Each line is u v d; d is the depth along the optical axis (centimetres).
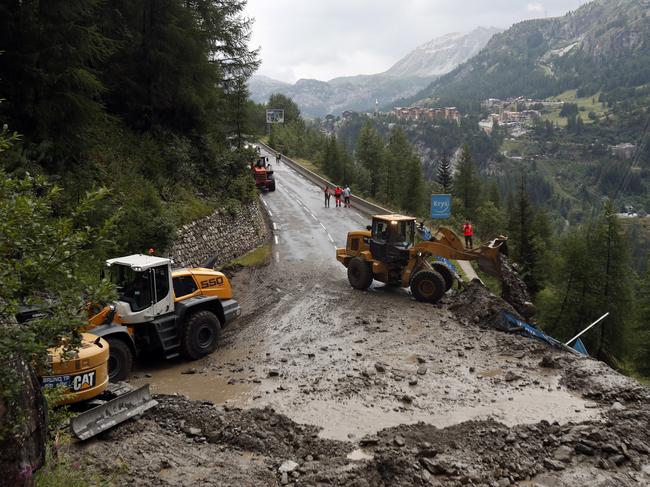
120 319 1148
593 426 902
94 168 1878
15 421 447
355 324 1509
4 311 448
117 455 732
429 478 738
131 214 1731
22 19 1527
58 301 515
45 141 1602
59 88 1669
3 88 1563
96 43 2002
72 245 508
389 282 1856
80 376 827
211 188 2677
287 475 729
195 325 1238
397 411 978
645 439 880
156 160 2400
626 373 3591
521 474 775
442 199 2819
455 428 902
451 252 1731
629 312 3547
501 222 5534
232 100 3866
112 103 2569
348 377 1130
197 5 2998
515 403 1031
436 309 1661
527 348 1335
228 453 791
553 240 5909
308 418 940
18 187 493
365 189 7194
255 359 1245
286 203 4044
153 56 2491
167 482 678
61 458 653
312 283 1983
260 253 2558
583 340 3528
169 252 1841
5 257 482
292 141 8994
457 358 1266
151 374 1160
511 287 1670
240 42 3334
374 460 757
